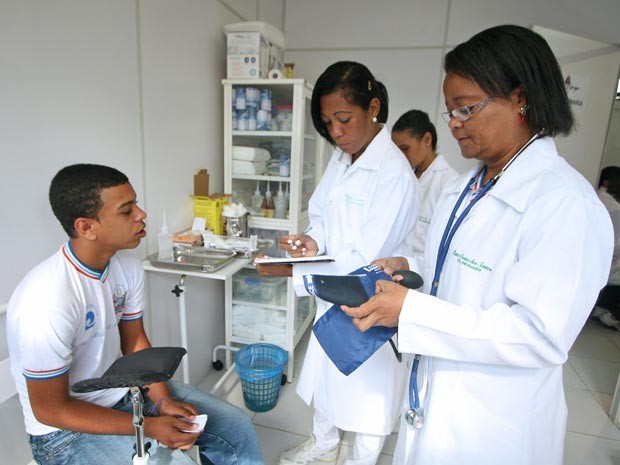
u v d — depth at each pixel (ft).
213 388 6.77
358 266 4.31
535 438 2.55
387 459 5.54
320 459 5.34
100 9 4.29
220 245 5.79
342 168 4.92
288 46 9.84
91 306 3.29
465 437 2.62
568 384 7.68
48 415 2.90
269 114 6.92
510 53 2.16
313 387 4.86
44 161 3.80
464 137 2.53
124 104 4.77
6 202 3.49
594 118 9.52
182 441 3.11
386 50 9.41
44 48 3.69
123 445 3.24
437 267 3.03
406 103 9.59
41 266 3.07
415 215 4.58
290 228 7.11
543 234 2.15
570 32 9.03
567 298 2.05
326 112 4.14
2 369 3.42
